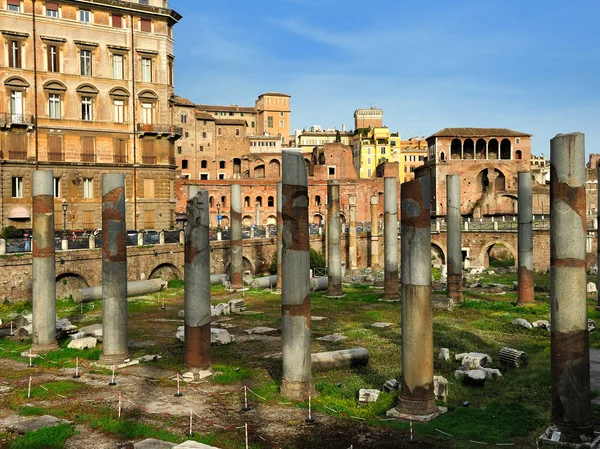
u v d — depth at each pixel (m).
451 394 20.61
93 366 24.50
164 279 53.78
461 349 27.94
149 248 51.47
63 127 62.59
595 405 19.34
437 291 47.81
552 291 16.75
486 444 15.81
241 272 50.09
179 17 70.38
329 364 23.97
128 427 16.98
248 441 16.14
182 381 22.19
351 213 69.56
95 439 16.48
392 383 20.72
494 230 74.06
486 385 22.03
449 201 42.16
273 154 125.94
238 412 18.64
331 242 46.47
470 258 75.25
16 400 20.00
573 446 15.56
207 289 23.25
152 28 67.62
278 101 162.50
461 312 38.50
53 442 16.00
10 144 59.88
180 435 16.52
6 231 56.75
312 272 61.38
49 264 27.30
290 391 20.11
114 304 24.89
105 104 64.94
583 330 16.27
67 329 30.48
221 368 23.86
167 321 36.34
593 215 91.75
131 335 31.92
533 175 122.38
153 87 67.81
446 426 17.23
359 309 40.50
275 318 37.28
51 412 18.66
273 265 64.69
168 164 68.81
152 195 68.00
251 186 107.56
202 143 125.94
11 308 39.75
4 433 17.00
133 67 66.50
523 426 17.33
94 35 64.06
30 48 60.62
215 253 57.75
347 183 112.00
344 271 64.19
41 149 61.44
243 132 132.12
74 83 63.09
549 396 20.59
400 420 17.92
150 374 23.39
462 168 108.88
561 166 16.66
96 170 64.50
